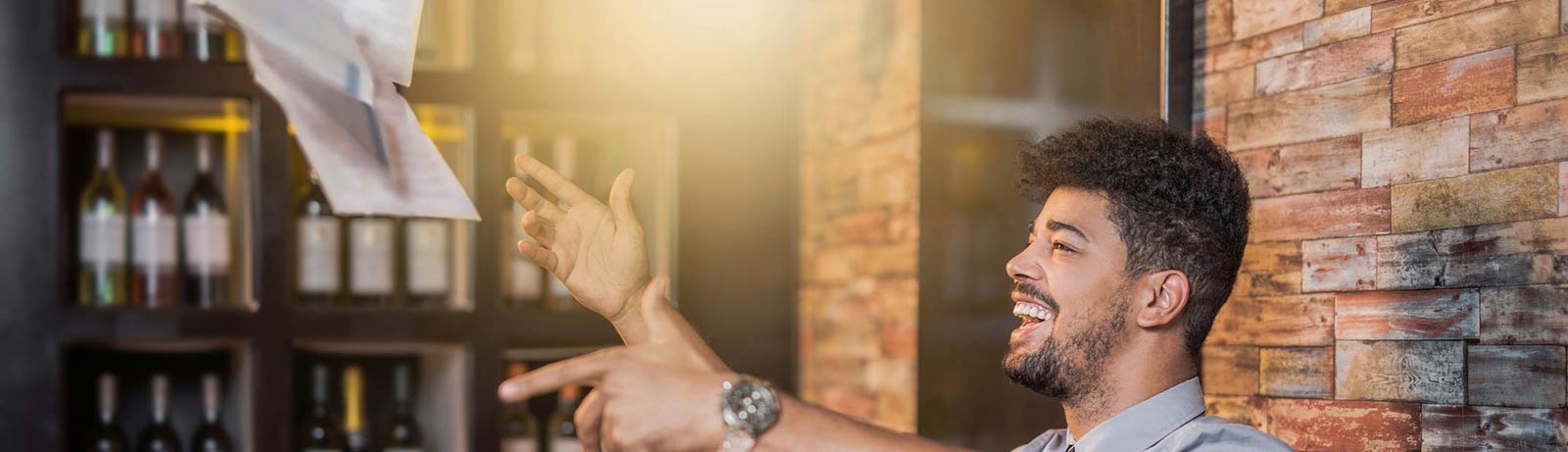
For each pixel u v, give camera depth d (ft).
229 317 6.73
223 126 7.13
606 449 3.13
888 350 6.60
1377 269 3.86
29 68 6.56
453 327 6.99
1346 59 3.97
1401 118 3.77
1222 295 3.77
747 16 7.70
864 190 6.89
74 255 6.90
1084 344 3.69
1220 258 3.72
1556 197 3.28
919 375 6.15
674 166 7.54
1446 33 3.62
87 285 6.68
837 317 7.23
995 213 5.55
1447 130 3.61
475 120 7.06
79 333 6.59
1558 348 3.27
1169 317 3.63
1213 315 3.76
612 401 3.12
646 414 3.09
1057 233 3.78
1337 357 4.00
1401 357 3.77
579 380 3.07
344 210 2.80
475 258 7.04
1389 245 3.82
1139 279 3.66
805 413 3.20
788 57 7.79
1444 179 3.62
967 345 5.80
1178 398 3.66
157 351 7.03
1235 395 4.46
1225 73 4.45
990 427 5.61
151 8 6.73
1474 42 3.53
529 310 7.12
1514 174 3.40
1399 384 3.77
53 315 6.57
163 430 6.79
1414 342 3.72
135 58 6.62
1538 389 3.33
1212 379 4.58
